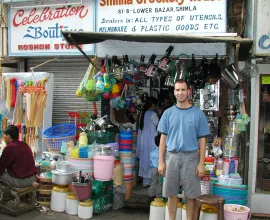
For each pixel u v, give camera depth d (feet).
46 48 20.66
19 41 21.16
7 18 21.30
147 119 20.12
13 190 16.08
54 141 18.20
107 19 19.33
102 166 16.21
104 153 16.71
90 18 19.67
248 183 16.92
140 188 20.54
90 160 16.85
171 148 13.15
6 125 20.39
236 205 14.38
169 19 18.39
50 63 21.80
